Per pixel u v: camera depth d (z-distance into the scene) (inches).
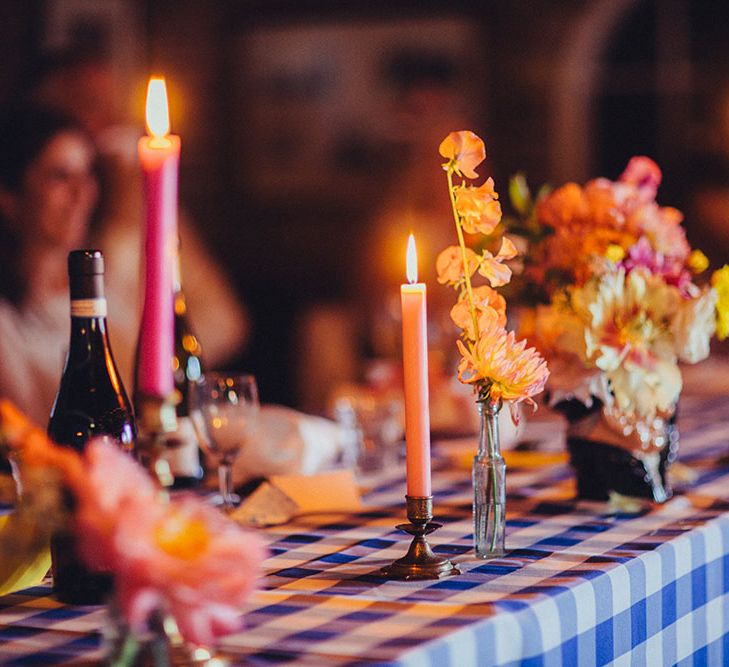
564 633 46.4
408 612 44.8
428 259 179.9
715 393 120.2
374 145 260.4
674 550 55.8
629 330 63.5
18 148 122.4
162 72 262.1
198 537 35.5
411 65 257.6
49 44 238.2
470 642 41.8
